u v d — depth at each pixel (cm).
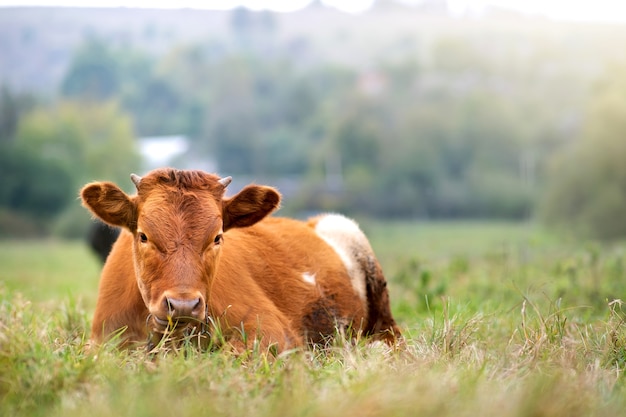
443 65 9912
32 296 1060
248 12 18950
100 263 1848
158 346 585
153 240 616
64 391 491
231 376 522
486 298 1013
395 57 13500
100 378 511
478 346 642
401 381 500
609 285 1026
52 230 6419
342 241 854
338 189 7344
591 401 495
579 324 722
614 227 3988
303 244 801
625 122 4325
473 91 8562
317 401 468
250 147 9994
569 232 3688
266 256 753
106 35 18050
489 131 7794
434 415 441
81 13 19600
